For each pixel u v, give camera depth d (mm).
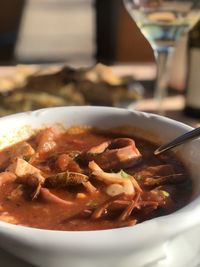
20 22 1233
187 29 408
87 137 304
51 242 174
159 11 399
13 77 504
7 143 288
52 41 1619
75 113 307
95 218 213
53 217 219
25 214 222
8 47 1225
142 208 217
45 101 426
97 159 266
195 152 260
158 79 426
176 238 199
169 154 275
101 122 307
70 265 181
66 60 1165
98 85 458
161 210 222
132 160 268
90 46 1543
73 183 240
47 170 263
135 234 180
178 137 268
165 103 472
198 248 206
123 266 186
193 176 252
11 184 247
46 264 182
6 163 273
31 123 298
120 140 286
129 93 448
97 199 232
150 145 290
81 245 175
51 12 2191
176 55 493
